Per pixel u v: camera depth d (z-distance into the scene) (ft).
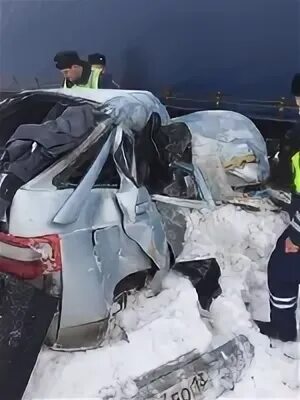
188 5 24.54
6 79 26.96
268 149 22.41
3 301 10.85
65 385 11.09
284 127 23.27
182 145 16.98
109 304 11.93
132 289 13.53
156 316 13.07
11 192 11.40
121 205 12.48
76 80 21.76
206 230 18.33
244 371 12.62
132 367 11.52
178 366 11.70
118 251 12.37
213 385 11.94
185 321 12.91
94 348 11.85
